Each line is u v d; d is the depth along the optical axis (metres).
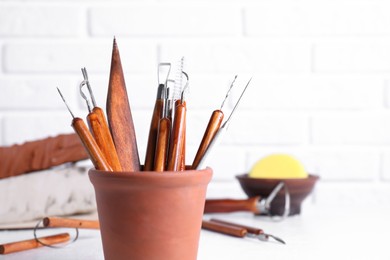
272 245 0.80
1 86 1.27
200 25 1.29
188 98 1.28
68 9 1.28
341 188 1.31
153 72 1.28
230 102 1.29
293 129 1.30
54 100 1.28
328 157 1.31
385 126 1.31
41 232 0.90
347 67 1.30
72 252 0.75
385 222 0.99
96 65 1.28
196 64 1.29
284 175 1.05
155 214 0.56
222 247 0.78
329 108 1.30
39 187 0.96
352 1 1.30
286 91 1.29
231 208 1.03
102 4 1.28
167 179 0.55
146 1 1.29
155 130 0.64
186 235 0.58
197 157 0.61
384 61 1.30
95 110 0.61
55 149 0.98
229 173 1.29
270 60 1.29
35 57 1.28
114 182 0.56
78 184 0.99
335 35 1.30
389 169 1.30
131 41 1.28
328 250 0.76
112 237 0.58
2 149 0.97
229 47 1.29
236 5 1.29
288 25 1.29
